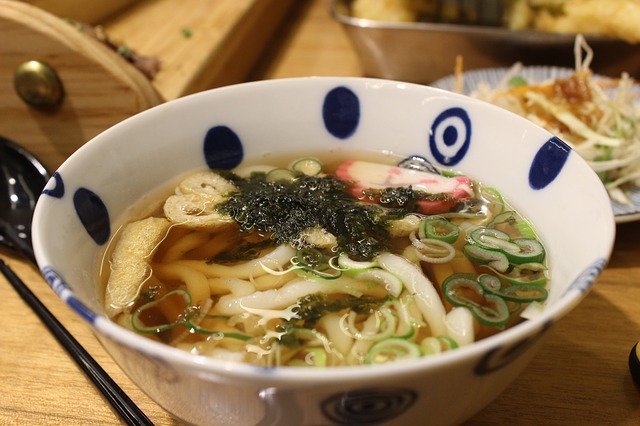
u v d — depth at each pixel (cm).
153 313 23
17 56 33
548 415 23
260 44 49
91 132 34
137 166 25
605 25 44
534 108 40
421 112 28
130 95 33
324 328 22
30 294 28
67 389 24
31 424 23
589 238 21
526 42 43
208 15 46
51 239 20
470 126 27
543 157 24
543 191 24
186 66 40
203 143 27
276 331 22
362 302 23
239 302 23
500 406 23
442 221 26
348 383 16
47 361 26
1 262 29
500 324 22
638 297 28
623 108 40
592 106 39
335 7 48
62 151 35
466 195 27
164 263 25
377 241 25
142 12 48
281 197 26
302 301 23
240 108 28
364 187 27
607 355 25
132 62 39
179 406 19
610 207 21
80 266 22
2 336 27
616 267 30
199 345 22
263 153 29
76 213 22
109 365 25
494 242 24
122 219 25
